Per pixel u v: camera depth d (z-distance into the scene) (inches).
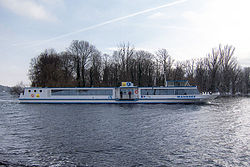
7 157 504.7
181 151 545.3
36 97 1973.4
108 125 866.1
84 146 581.6
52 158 497.4
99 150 549.0
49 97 1952.5
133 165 457.4
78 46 3157.0
